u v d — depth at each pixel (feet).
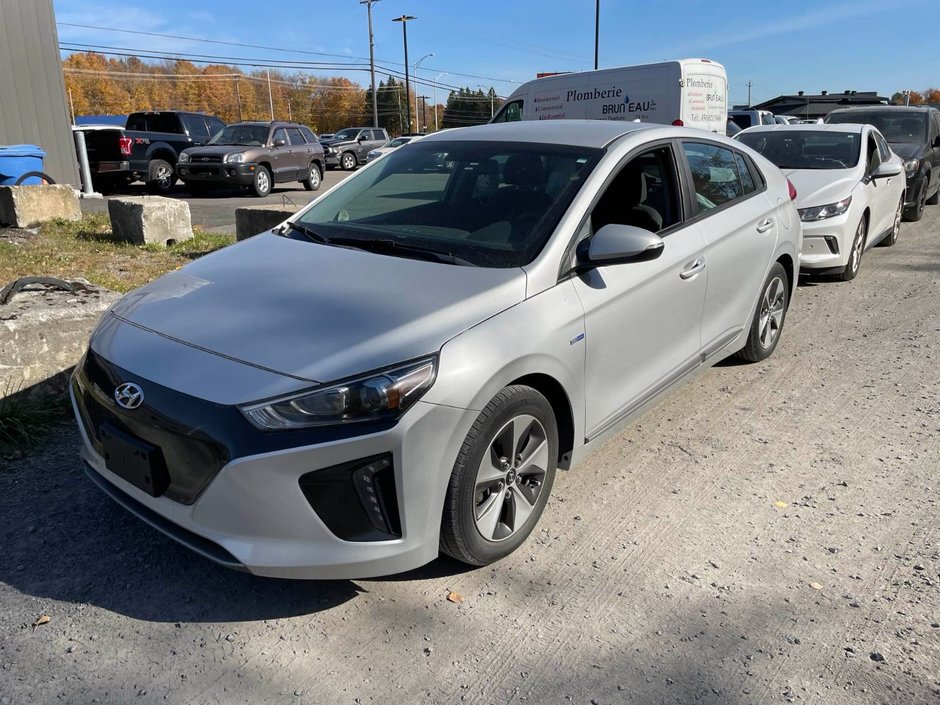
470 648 8.70
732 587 9.86
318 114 344.49
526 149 12.76
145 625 8.93
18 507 11.21
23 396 13.78
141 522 10.93
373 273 10.42
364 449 8.37
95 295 15.93
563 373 10.37
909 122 41.45
